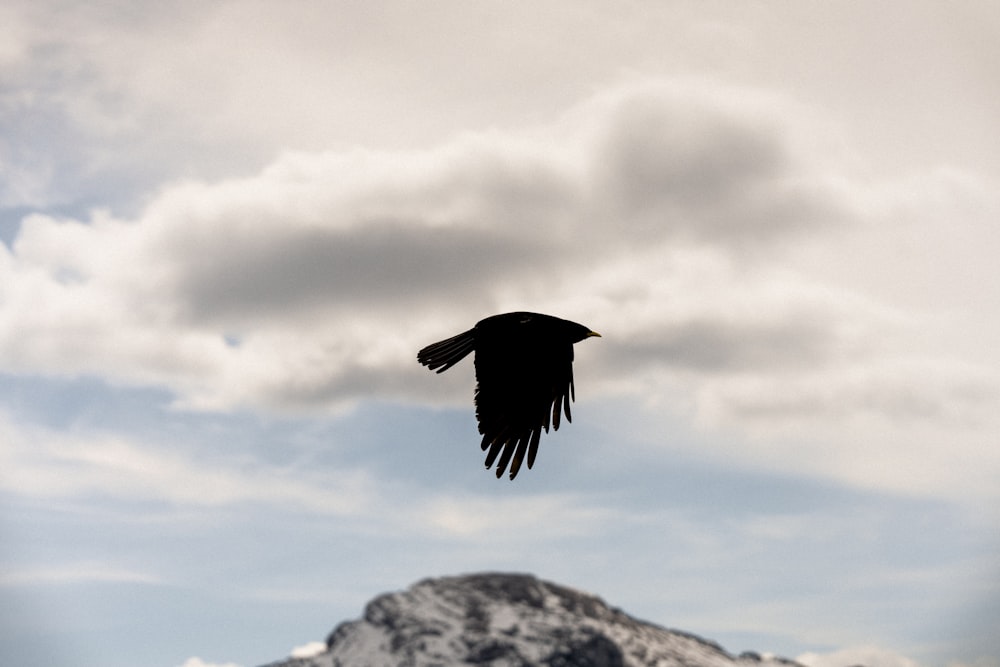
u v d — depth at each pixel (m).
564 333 11.13
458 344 11.23
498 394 10.99
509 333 11.11
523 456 10.80
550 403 10.96
